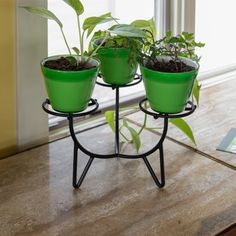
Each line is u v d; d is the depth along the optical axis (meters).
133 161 1.53
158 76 1.25
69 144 1.62
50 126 1.72
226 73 2.25
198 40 2.13
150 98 1.31
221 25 2.20
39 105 1.60
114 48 1.36
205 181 1.42
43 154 1.56
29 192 1.37
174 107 1.30
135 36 1.27
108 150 1.58
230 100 1.96
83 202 1.32
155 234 1.20
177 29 2.00
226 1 2.18
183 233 1.21
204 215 1.27
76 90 1.26
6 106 1.53
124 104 1.90
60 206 1.31
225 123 1.77
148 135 1.67
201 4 2.08
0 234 1.20
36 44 1.53
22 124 1.58
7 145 1.57
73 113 1.31
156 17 1.98
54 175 1.45
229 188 1.39
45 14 1.29
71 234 1.20
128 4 1.88
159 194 1.36
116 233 1.20
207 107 1.89
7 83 1.51
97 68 1.28
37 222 1.24
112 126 1.56
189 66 1.31
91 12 1.78
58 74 1.24
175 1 1.96
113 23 1.83
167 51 1.34
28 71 1.54
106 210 1.29
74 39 1.75
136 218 1.26
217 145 1.62
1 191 1.37
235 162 1.52
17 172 1.46
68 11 1.71
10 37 1.48
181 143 1.63
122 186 1.40
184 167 1.49
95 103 1.38
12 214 1.27
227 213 1.28
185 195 1.36
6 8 1.45
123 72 1.40
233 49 2.29
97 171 1.47
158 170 1.48
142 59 1.31
